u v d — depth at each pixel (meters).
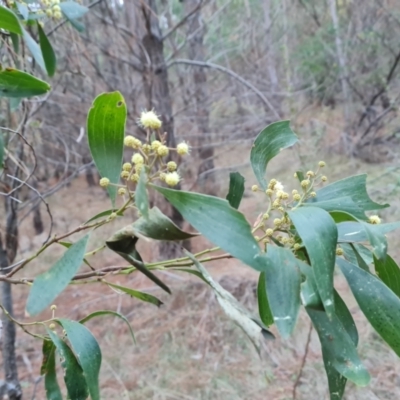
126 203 0.42
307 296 0.36
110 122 0.42
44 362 0.55
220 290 0.36
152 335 2.13
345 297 2.04
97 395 0.43
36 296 0.36
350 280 0.40
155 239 0.35
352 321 0.43
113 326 2.27
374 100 3.51
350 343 0.38
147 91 2.53
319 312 0.39
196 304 2.31
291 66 3.96
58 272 0.37
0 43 0.83
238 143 3.30
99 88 2.85
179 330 2.11
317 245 0.35
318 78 3.84
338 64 3.73
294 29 4.05
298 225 0.36
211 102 3.14
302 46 3.89
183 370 1.86
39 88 0.49
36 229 3.42
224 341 1.99
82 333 0.46
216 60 3.50
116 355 2.02
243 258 0.33
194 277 2.52
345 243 0.46
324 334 0.39
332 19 3.85
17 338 2.22
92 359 0.45
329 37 3.86
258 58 3.54
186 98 3.12
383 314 0.38
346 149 3.34
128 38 2.76
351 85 3.64
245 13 3.64
